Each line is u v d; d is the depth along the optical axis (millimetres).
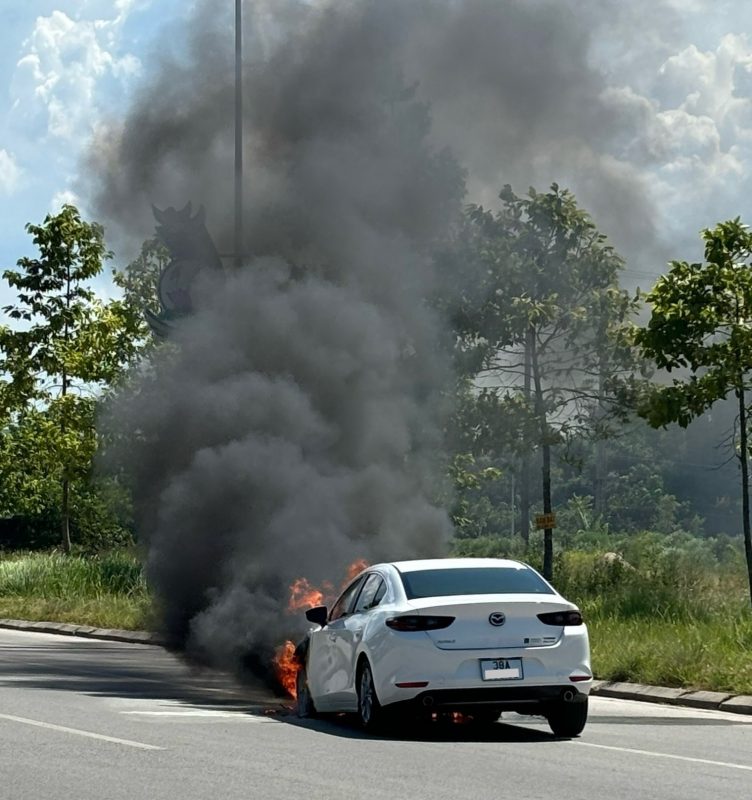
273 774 10789
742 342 24781
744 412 25406
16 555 49562
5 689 17812
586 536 59281
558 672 13438
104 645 27531
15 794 9758
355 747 12562
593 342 31391
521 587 14086
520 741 13391
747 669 17922
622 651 19750
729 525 93875
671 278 25375
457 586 14008
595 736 13969
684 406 25312
